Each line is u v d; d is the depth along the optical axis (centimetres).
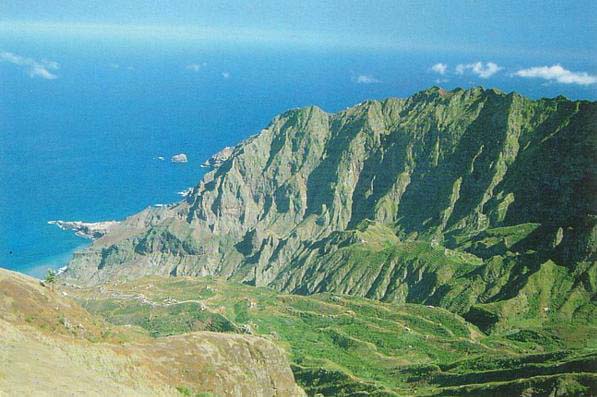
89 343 17138
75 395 11456
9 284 17788
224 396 18638
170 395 15638
